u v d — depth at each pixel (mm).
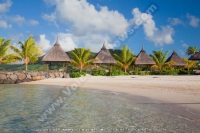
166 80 21469
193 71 36375
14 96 12344
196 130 5547
